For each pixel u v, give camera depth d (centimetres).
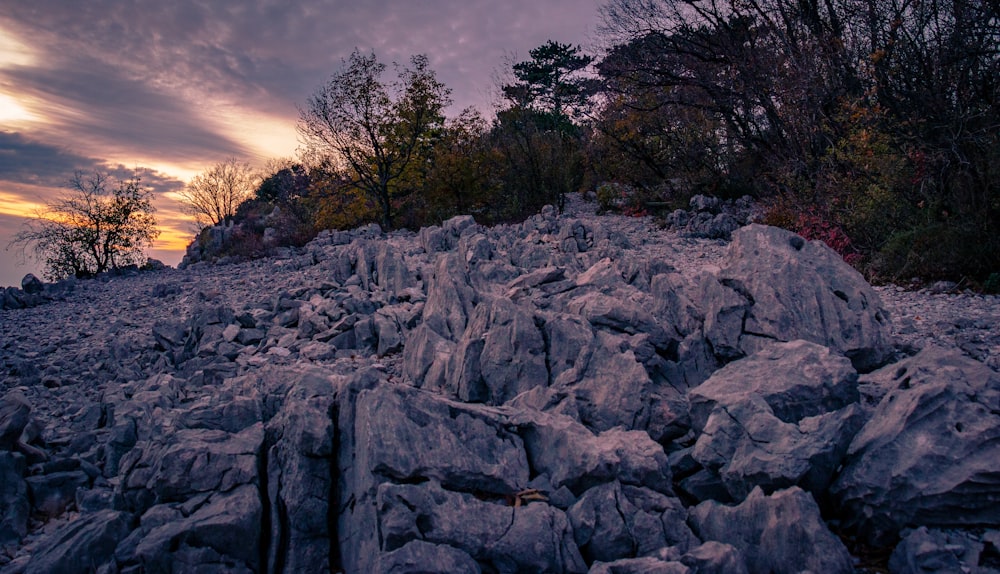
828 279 807
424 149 3025
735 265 828
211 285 1981
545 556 429
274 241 2812
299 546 489
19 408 639
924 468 432
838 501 470
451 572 396
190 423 654
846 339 749
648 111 2767
